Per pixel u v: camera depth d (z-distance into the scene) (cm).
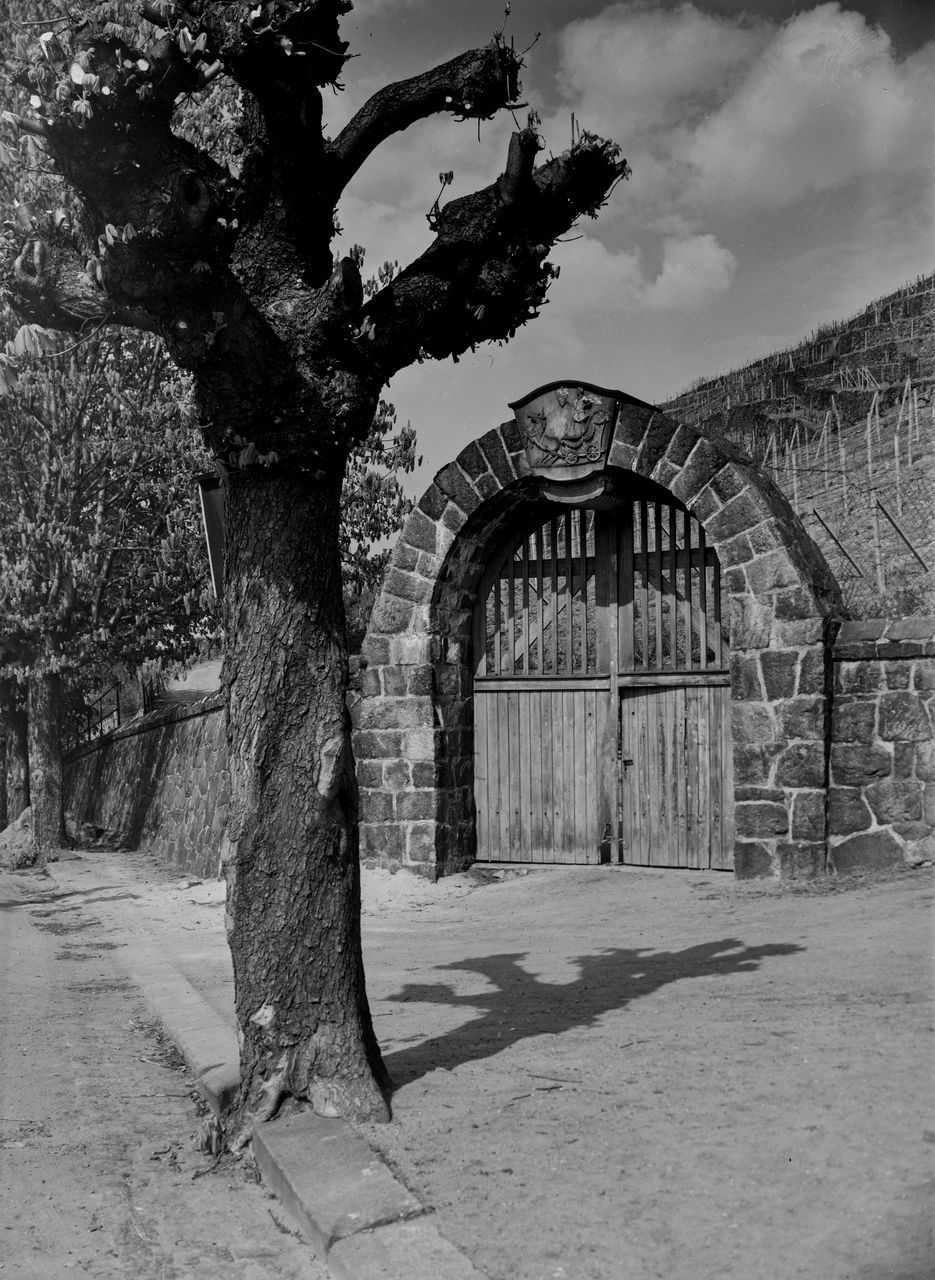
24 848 2259
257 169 579
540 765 1390
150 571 2219
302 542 545
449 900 1289
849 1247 330
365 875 1378
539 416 1298
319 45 557
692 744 1295
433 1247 374
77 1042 773
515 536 1423
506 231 625
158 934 1277
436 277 603
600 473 1270
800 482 2447
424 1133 473
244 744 542
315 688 544
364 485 2170
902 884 998
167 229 493
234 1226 445
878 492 2058
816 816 1121
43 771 2317
